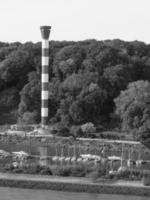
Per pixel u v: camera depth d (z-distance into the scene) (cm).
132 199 19562
